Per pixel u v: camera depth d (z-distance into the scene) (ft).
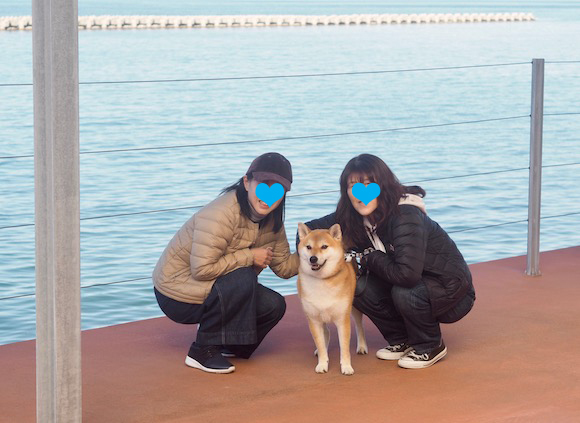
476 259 24.25
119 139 49.19
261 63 100.78
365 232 11.32
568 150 46.32
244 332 10.81
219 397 10.04
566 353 11.49
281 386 10.41
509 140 49.85
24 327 19.15
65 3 7.72
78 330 8.34
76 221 8.12
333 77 87.20
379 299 11.34
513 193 33.96
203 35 158.20
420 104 67.41
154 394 10.14
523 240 26.40
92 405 9.78
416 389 10.22
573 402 9.75
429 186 35.29
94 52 114.11
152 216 29.30
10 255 24.70
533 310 13.48
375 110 63.93
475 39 150.71
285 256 11.66
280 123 56.95
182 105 64.75
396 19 228.43
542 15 304.09
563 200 33.06
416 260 10.66
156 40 141.08
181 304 11.09
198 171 38.34
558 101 67.15
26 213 30.01
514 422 9.14
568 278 15.40
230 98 69.77
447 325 12.76
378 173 10.84
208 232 10.66
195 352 11.02
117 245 25.43
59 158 7.92
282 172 10.67
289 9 379.14
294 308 13.84
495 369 10.89
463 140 49.67
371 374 10.82
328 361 11.11
